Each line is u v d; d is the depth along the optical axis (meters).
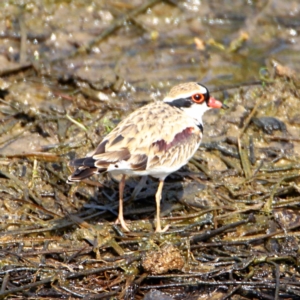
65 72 18.20
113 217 13.91
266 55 19.47
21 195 14.25
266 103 17.14
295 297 12.00
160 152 12.89
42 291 11.96
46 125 16.20
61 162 15.06
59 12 20.00
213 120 16.69
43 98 17.30
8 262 12.34
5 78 17.88
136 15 20.33
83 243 13.09
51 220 13.56
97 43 19.31
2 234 13.10
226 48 19.64
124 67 18.67
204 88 14.12
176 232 13.22
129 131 12.85
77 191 14.34
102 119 16.47
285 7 20.97
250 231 13.51
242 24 20.58
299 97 17.36
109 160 12.34
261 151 15.80
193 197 14.34
